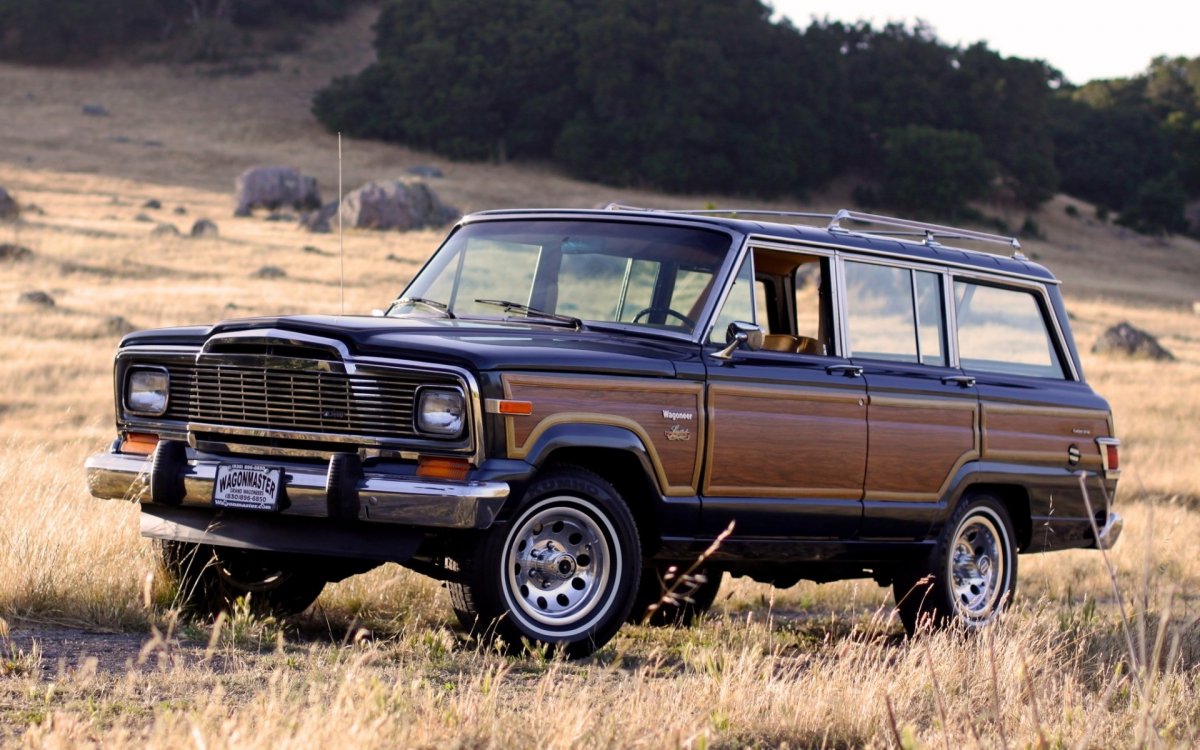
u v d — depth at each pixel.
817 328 9.45
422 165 159.50
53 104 174.00
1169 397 39.62
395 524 7.54
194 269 61.78
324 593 9.66
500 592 7.58
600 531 7.88
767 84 168.62
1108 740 6.45
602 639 7.92
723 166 164.25
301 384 7.70
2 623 7.32
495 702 6.19
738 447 8.50
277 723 5.43
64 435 21.20
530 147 173.88
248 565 8.88
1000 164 179.12
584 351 7.89
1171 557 15.41
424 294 9.37
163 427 8.22
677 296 8.67
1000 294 10.74
